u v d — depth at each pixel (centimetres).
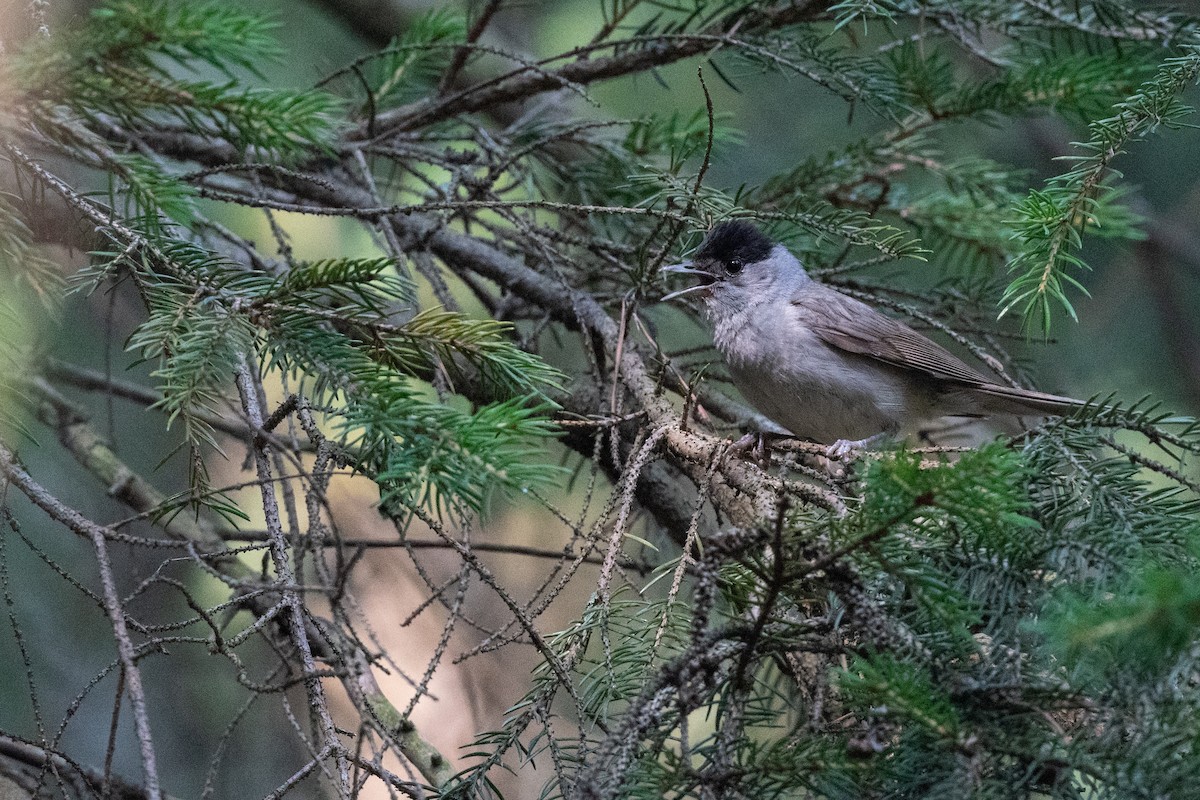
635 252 871
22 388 692
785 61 816
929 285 1236
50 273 579
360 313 562
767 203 1016
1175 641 394
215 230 809
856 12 770
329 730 505
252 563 1088
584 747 504
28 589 1102
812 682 539
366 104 989
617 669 570
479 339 573
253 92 586
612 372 851
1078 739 443
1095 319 1368
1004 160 1370
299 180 935
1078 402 885
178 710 1112
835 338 986
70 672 1102
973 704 465
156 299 564
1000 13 914
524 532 1268
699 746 500
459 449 510
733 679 508
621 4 938
